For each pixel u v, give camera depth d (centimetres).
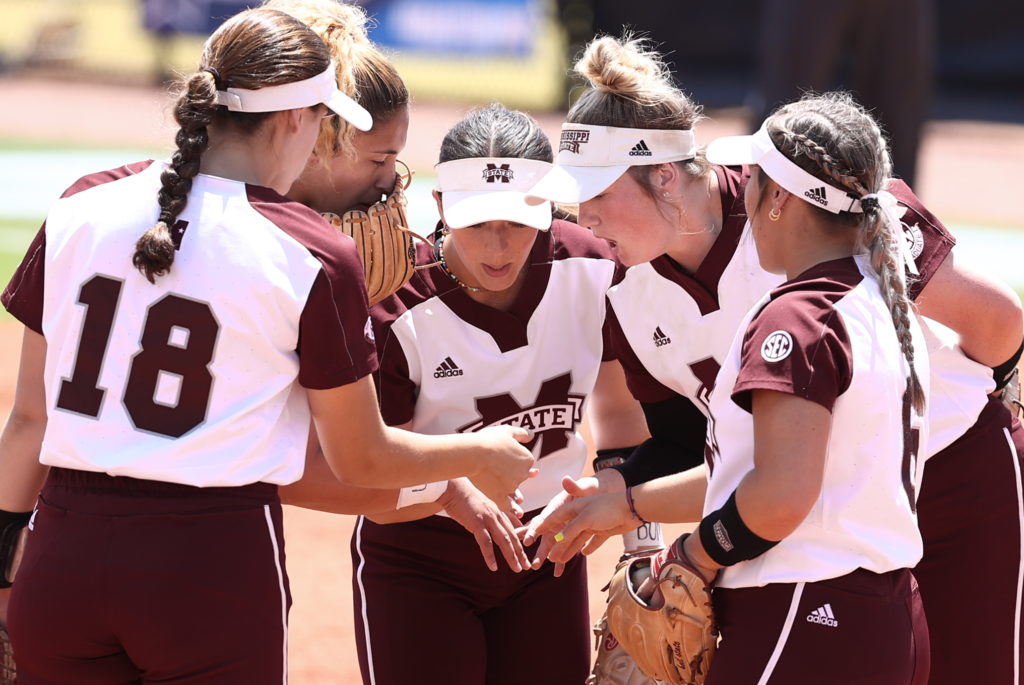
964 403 1189
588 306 1269
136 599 914
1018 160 7906
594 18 10550
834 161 941
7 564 1066
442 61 9856
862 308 934
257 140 979
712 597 1005
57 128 7819
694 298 1190
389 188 1205
